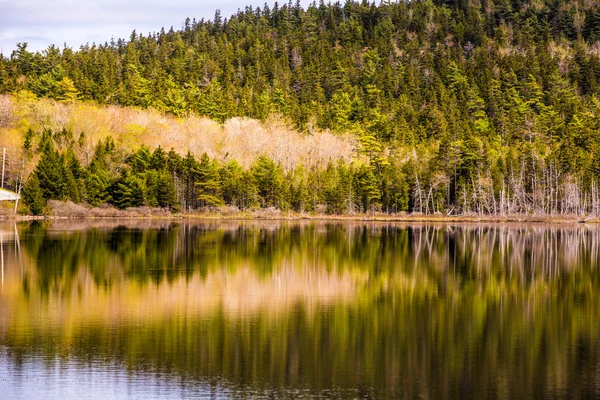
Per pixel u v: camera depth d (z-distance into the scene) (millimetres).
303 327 37094
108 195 134750
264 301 44125
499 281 53938
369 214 144500
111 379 28484
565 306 43781
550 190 147375
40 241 78062
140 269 57094
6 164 135000
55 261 61062
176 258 64625
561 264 65062
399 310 41969
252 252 70938
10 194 119812
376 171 155000
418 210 148875
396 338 35125
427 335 35812
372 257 68438
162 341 33938
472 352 32844
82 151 146375
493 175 147125
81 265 58781
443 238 92500
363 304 43688
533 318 40062
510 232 106688
